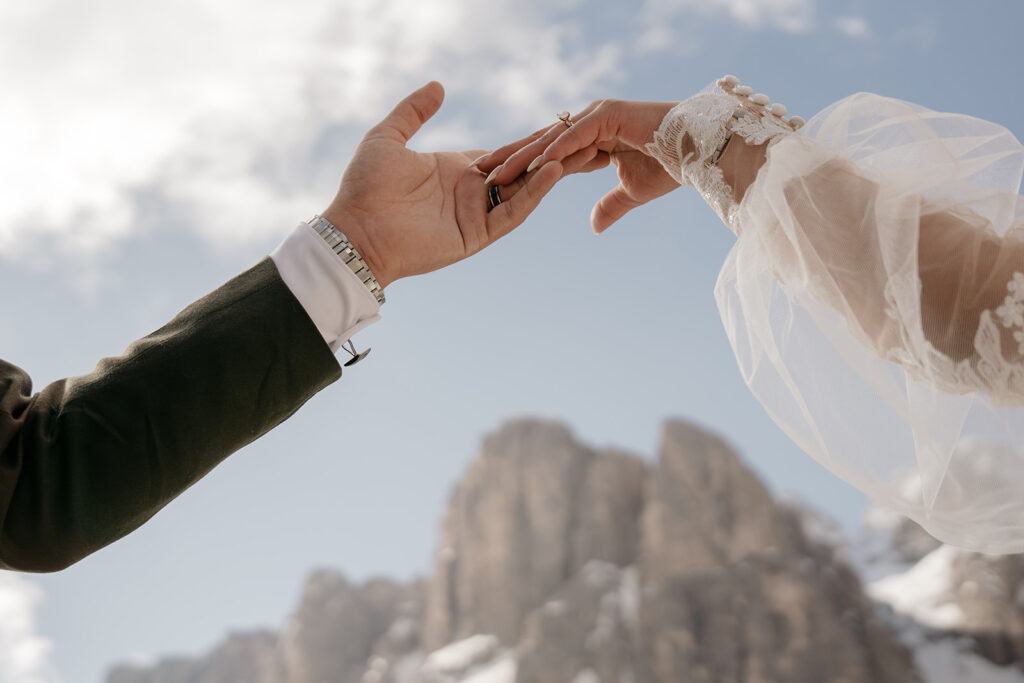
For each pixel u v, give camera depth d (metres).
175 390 1.04
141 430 1.01
